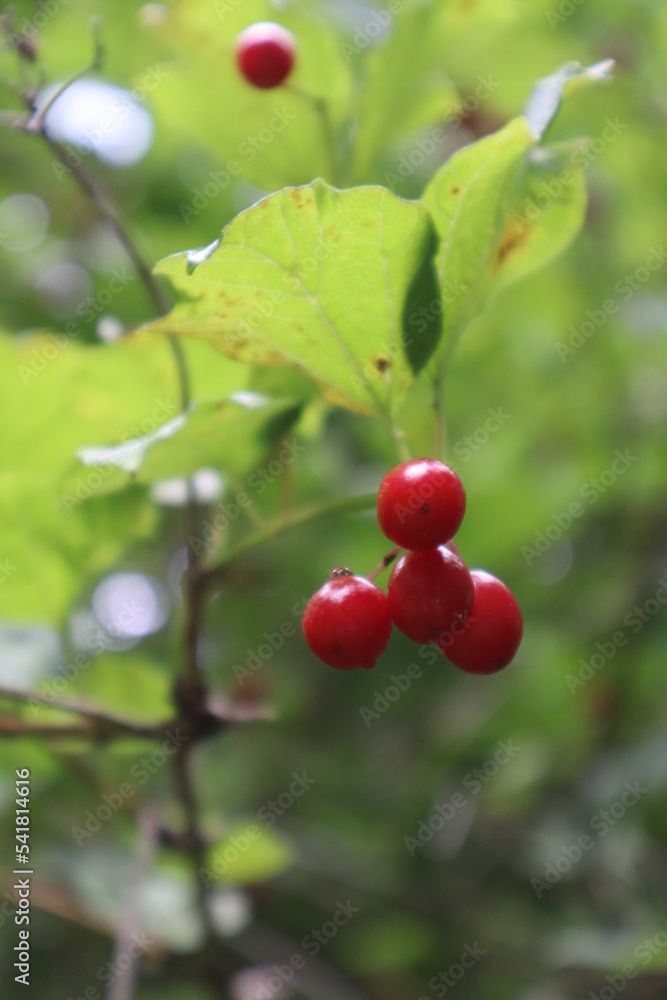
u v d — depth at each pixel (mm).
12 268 452
